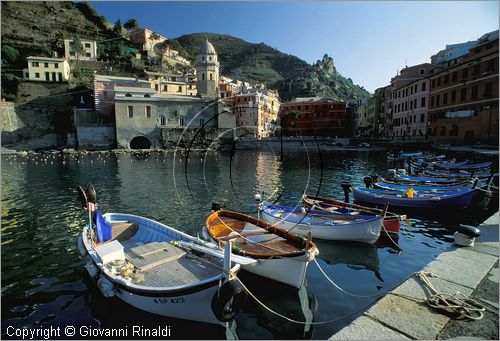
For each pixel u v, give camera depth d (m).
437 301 5.63
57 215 16.83
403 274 9.60
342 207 14.13
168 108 74.31
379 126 84.75
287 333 6.79
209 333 6.83
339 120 98.56
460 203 16.53
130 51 106.00
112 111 74.25
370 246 11.82
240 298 6.79
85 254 9.03
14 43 90.00
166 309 6.95
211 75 85.31
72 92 77.88
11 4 96.62
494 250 7.95
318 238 12.30
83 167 39.66
